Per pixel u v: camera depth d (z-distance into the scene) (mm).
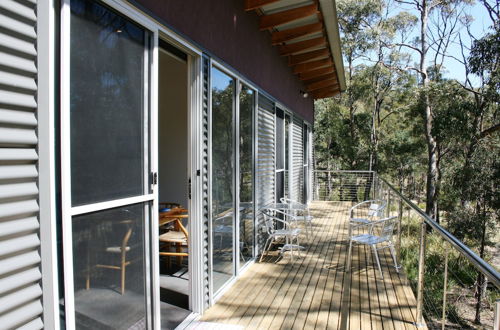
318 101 20359
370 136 19219
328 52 5691
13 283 1183
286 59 5883
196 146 2648
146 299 1936
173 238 3320
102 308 1613
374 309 2904
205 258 2770
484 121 12641
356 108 20234
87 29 1508
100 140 1592
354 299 3100
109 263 1661
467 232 11242
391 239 4520
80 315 1488
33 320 1270
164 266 3721
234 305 2908
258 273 3725
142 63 1905
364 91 18797
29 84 1235
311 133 9703
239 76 3484
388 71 17875
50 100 1308
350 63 19062
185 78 4086
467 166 11750
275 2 3482
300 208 4344
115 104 1690
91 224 1553
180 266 3725
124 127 1758
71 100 1424
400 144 18359
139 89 1876
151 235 1976
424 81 15102
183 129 4125
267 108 4695
